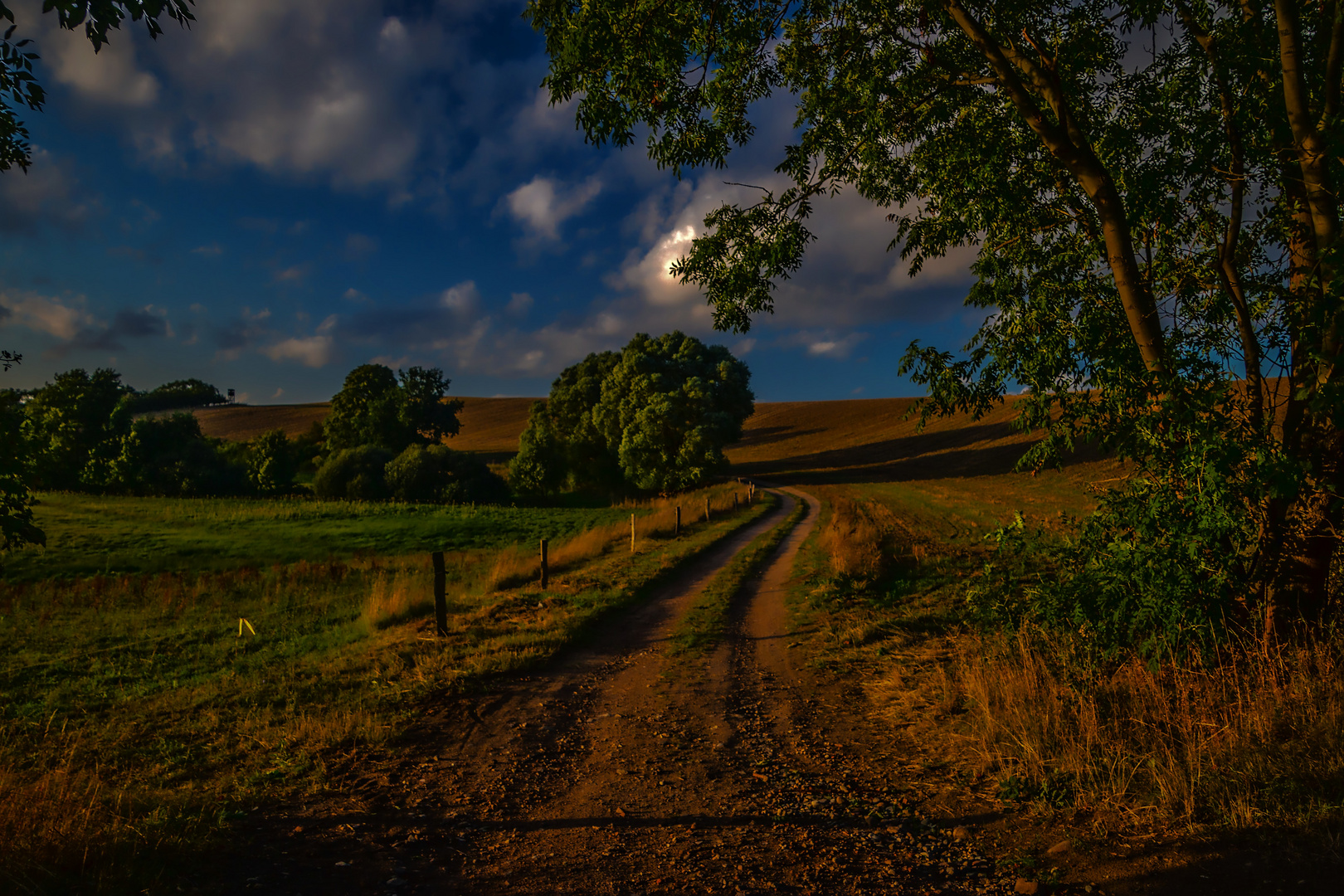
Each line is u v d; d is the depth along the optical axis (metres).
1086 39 6.42
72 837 3.14
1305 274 5.29
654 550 20.33
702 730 6.12
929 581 12.41
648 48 6.26
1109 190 5.73
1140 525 5.05
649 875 3.39
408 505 43.88
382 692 7.02
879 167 7.56
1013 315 7.00
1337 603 5.38
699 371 70.81
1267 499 5.23
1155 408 5.36
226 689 7.55
